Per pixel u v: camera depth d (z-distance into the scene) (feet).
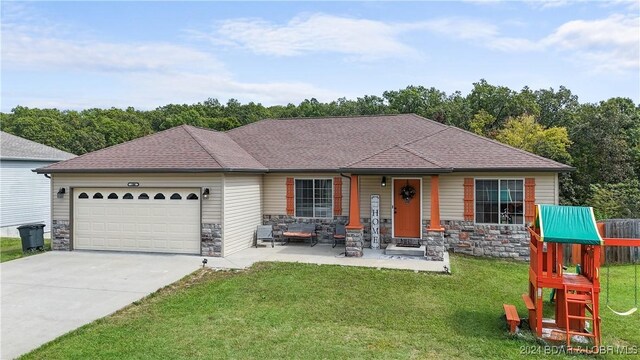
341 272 34.53
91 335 21.57
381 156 42.63
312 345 20.30
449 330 22.56
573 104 126.93
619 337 22.38
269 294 28.73
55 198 44.88
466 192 44.04
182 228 42.04
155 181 42.50
